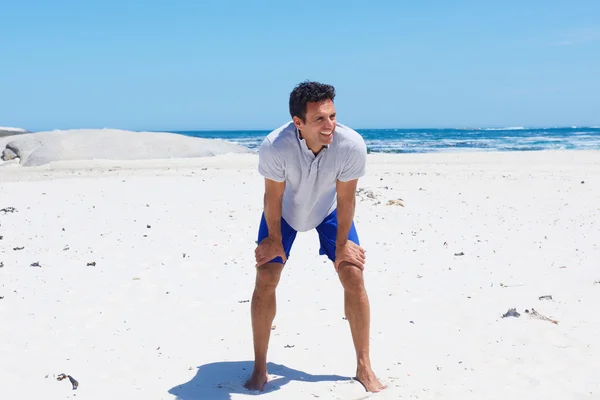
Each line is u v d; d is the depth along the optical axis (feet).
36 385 12.23
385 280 19.97
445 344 14.16
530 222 29.96
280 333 15.28
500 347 13.79
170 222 30.40
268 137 11.21
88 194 40.24
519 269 20.92
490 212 33.06
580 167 59.16
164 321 16.33
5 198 38.60
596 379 11.93
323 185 11.51
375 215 32.14
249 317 16.61
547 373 12.27
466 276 20.22
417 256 23.32
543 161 67.56
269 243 11.86
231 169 61.00
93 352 14.08
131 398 11.60
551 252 23.36
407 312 16.62
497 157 74.43
